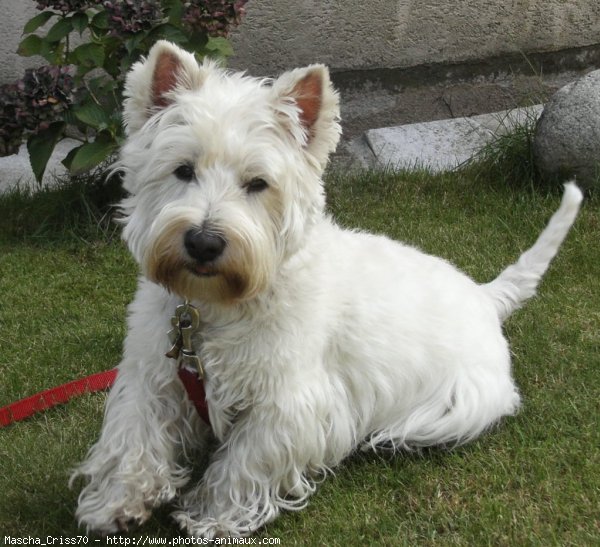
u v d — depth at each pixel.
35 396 1.26
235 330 1.07
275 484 1.10
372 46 2.15
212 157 1.03
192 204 1.02
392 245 1.25
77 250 1.65
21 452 1.18
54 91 1.60
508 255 1.62
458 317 1.23
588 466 1.15
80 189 1.71
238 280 1.03
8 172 1.93
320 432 1.12
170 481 1.10
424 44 2.17
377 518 1.10
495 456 1.18
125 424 1.09
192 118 1.03
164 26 1.63
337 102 1.08
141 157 1.06
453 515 1.10
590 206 1.74
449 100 2.22
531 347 1.37
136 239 1.06
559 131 1.76
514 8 2.19
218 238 1.01
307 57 2.12
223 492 1.10
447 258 1.62
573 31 2.25
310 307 1.09
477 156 1.96
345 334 1.15
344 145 2.14
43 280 1.57
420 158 2.04
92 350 1.38
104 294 1.53
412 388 1.19
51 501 1.11
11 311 1.48
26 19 1.98
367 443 1.19
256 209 1.04
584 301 1.49
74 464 1.16
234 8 1.63
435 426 1.19
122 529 1.06
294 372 1.08
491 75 2.24
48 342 1.40
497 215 1.75
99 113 1.63
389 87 2.19
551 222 1.34
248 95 1.05
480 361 1.22
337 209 1.78
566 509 1.10
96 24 1.66
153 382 1.10
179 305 1.08
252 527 1.09
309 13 2.09
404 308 1.19
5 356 1.37
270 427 1.09
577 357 1.35
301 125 1.07
